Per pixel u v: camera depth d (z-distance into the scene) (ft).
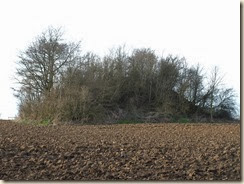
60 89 138.82
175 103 158.92
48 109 133.90
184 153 59.16
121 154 57.26
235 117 166.09
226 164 51.42
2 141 69.21
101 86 145.48
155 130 100.78
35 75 144.97
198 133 91.04
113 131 97.35
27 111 137.69
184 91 160.35
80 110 134.72
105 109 147.13
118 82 153.79
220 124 127.85
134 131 97.55
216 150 61.82
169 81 161.27
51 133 88.48
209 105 163.63
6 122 128.77
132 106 153.89
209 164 51.83
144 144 68.74
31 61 145.48
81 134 87.56
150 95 159.74
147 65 162.61
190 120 154.40
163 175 46.21
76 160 54.08
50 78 145.38
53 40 146.61
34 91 144.05
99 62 152.76
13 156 55.98
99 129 103.86
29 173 46.88
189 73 163.53
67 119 133.28
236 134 87.56
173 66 163.22
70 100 134.62
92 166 50.44
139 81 160.45
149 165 51.39
